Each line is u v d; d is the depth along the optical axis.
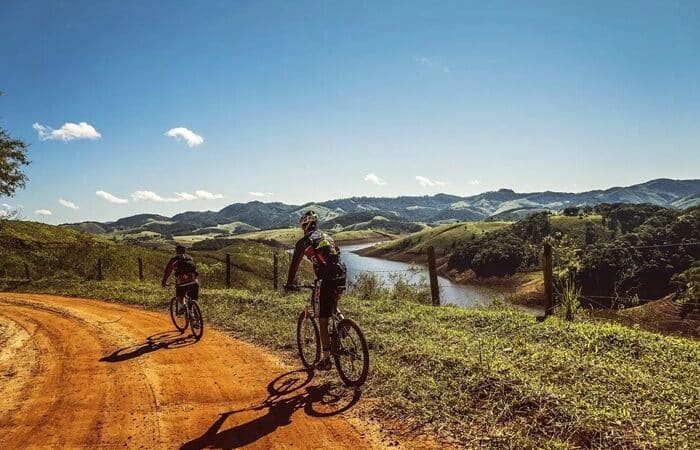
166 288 19.55
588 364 5.90
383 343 7.65
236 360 7.96
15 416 5.70
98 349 9.30
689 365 5.82
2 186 37.56
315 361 6.95
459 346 7.13
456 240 166.62
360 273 14.61
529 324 8.31
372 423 5.04
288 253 18.14
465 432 4.59
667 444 3.84
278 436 4.85
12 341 10.44
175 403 5.95
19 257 35.19
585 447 4.07
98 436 5.02
